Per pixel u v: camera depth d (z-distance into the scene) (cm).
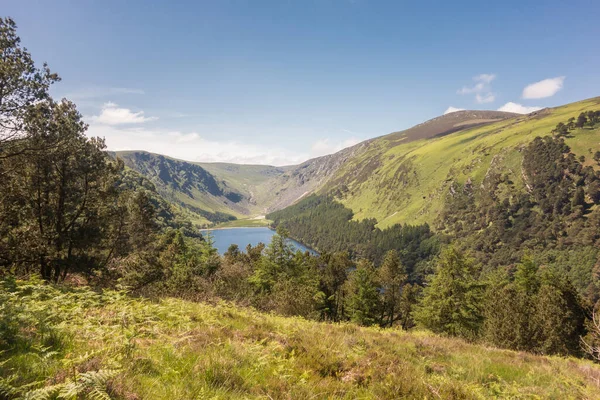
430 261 16138
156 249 3184
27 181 1886
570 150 17325
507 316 2556
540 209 16100
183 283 2267
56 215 2025
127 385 383
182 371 470
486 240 15888
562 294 3331
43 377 379
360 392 540
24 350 457
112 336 550
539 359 1192
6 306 607
